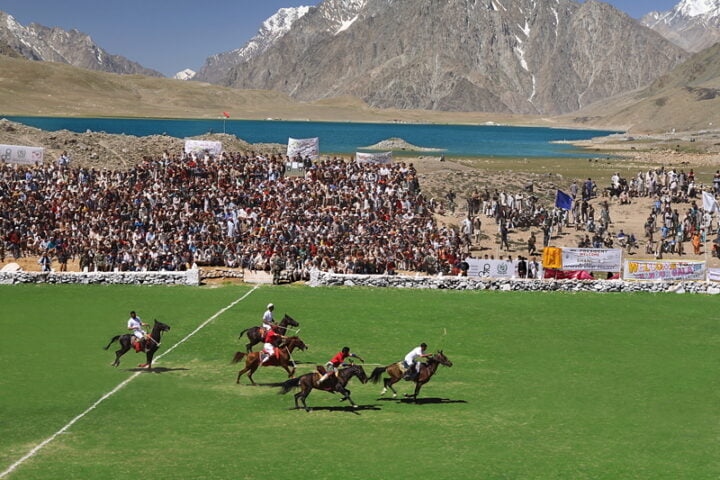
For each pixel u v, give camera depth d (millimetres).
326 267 60406
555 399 32906
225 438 27734
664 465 25266
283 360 34156
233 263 63062
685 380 35719
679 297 54688
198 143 90625
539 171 133000
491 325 46188
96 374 35906
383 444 27125
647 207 89625
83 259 60969
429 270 61906
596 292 56188
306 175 84188
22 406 31281
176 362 38281
